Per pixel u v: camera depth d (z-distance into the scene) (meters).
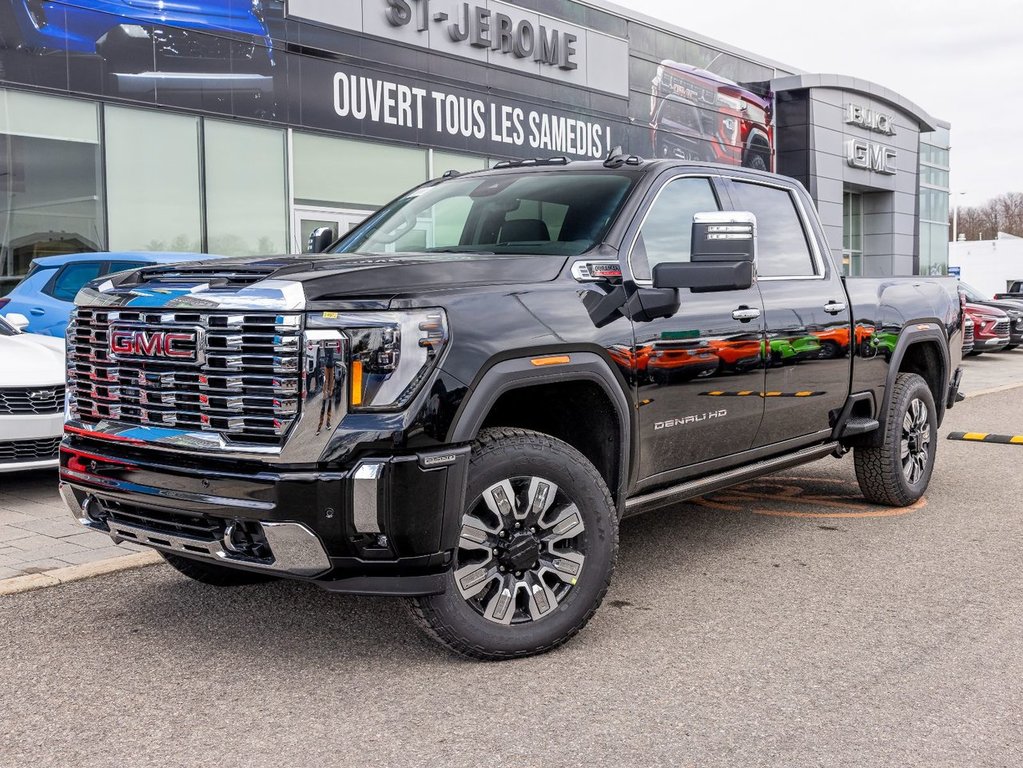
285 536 3.19
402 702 3.29
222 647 3.82
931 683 3.42
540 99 19.44
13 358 6.53
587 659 3.67
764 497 6.61
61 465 3.80
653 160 4.60
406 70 16.72
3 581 4.55
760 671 3.54
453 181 5.07
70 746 2.99
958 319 6.64
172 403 3.41
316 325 3.18
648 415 4.08
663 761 2.86
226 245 14.38
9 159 12.09
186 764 2.87
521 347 3.49
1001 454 8.36
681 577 4.73
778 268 5.09
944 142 36.97
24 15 12.09
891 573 4.79
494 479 3.51
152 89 13.38
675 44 23.45
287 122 14.99
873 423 5.72
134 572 4.83
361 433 3.18
